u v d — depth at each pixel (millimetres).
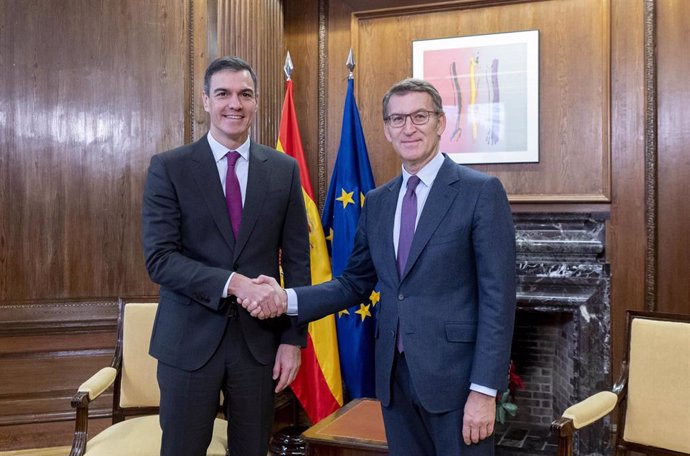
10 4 3529
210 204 1787
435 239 1633
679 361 2188
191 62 3656
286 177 1917
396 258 1719
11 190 3512
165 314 1809
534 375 4168
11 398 3359
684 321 2246
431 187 1688
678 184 3588
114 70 3621
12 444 3316
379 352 1732
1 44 3520
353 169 3707
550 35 3832
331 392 3535
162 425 1770
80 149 3586
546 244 3656
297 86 4277
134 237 3627
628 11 3672
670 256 3602
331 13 4250
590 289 3555
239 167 1869
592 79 3752
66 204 3568
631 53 3666
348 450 2297
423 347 1609
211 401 1759
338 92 4238
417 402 1637
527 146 3852
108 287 3600
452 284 1630
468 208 1621
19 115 3529
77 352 3500
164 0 3643
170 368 1751
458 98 3986
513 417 4207
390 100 1703
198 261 1791
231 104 1795
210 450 2189
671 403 2186
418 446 1713
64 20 3580
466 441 1559
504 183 3904
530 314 4160
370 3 4168
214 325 1741
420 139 1671
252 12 3789
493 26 3943
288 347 1848
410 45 4102
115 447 2230
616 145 3695
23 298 3508
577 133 3777
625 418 2301
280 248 2057
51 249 3543
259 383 1799
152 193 1791
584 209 3754
